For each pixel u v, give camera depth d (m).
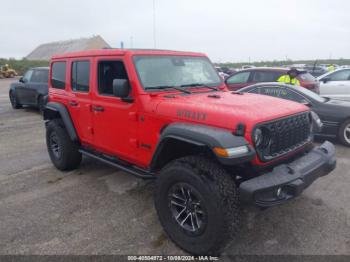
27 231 3.25
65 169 4.99
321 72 18.27
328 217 3.42
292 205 3.71
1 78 36.03
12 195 4.14
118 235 3.15
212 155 2.79
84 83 4.19
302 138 3.22
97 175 4.84
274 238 3.04
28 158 5.81
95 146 4.19
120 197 4.04
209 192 2.51
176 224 2.91
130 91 3.37
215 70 4.31
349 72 10.54
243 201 2.49
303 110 3.23
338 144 6.41
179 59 3.86
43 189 4.33
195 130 2.66
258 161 2.67
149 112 3.20
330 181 4.43
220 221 2.49
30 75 11.34
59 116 5.06
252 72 9.27
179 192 2.89
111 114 3.70
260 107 2.91
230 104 2.95
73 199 3.99
